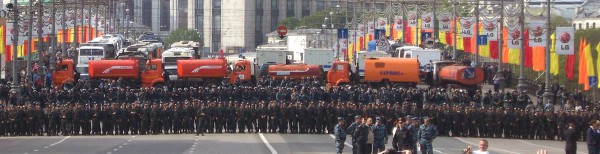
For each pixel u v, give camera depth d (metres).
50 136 90.12
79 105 91.38
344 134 64.31
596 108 95.62
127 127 91.19
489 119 90.69
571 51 104.69
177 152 73.50
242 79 127.50
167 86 119.06
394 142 62.88
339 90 105.62
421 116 90.31
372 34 186.12
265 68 138.62
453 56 150.88
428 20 147.88
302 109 91.25
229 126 92.12
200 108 91.19
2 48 125.88
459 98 103.62
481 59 171.12
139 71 123.94
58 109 91.12
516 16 152.12
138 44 178.00
